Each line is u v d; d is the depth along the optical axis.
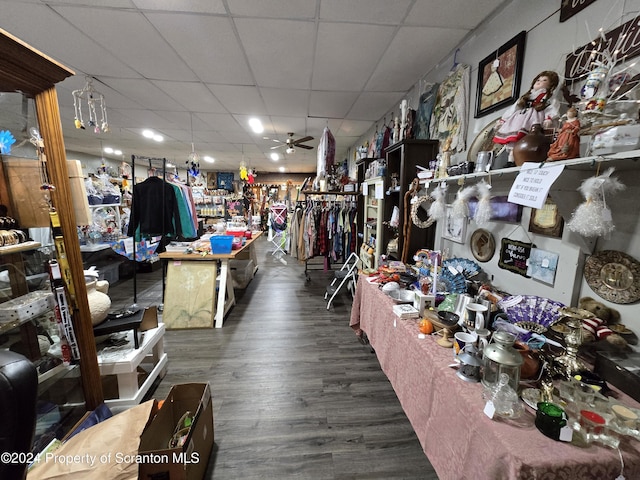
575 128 0.93
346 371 2.04
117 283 4.25
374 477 1.25
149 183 2.83
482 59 1.77
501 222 1.61
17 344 1.27
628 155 0.75
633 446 0.69
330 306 3.33
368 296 2.13
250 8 1.63
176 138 5.16
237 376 1.97
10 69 1.02
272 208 6.32
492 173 1.27
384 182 2.65
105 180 4.40
